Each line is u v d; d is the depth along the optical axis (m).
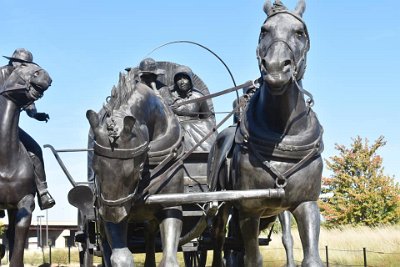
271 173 5.74
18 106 7.75
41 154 8.23
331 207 29.11
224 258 8.97
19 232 7.59
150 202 5.66
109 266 6.25
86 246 8.81
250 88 7.59
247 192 5.67
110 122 5.04
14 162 7.69
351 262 17.73
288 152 5.71
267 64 5.07
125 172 5.04
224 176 6.70
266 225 7.51
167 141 5.97
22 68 7.68
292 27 5.37
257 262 6.29
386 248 18.53
